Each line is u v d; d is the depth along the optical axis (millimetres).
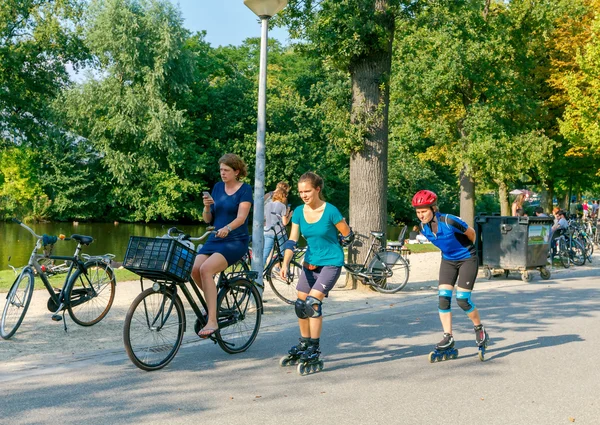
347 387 5398
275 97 50156
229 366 6074
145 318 5797
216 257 6109
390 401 5023
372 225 11461
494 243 13406
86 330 7602
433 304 10031
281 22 12398
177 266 5707
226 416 4609
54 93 40844
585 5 26750
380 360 6379
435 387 5430
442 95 26375
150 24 42094
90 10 41938
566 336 7574
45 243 7324
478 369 6043
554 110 28266
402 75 26641
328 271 5852
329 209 5832
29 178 43500
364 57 11469
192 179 46406
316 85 52250
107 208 47469
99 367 5961
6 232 34812
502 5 26281
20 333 7391
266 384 5461
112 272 8133
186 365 6094
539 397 5180
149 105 42188
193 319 8508
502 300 10398
